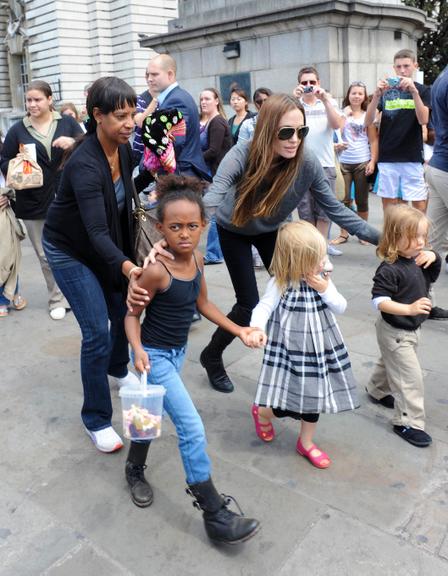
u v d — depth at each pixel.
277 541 2.29
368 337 4.16
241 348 4.11
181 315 2.33
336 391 2.62
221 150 6.09
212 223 6.06
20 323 4.80
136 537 2.35
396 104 5.83
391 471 2.71
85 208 2.52
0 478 2.77
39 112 4.61
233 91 7.04
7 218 4.83
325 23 9.41
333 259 6.15
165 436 3.04
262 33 10.17
